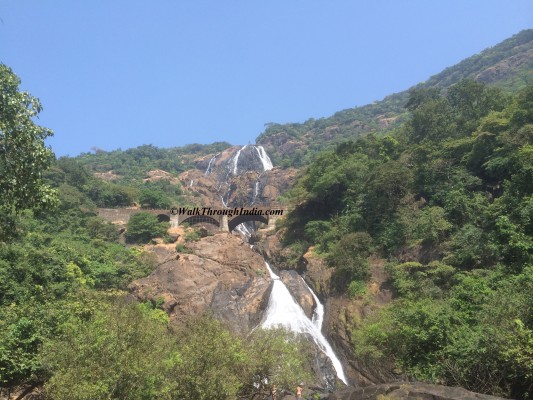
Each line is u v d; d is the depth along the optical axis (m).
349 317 45.78
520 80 128.75
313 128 199.00
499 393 17.48
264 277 59.50
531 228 28.75
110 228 76.56
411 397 15.52
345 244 52.78
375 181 58.19
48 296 27.72
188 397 19.94
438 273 41.09
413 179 57.97
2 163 16.38
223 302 51.38
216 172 164.38
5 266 33.12
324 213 70.94
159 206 97.38
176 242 77.00
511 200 36.47
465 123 66.88
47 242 55.78
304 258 61.75
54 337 22.58
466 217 47.03
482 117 64.75
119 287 55.44
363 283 49.06
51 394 17.39
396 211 56.09
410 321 25.05
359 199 61.75
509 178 48.09
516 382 17.75
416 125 72.50
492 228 38.97
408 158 62.53
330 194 69.19
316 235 64.88
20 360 20.92
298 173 125.12
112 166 157.38
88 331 18.66
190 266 55.88
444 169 56.09
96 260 58.28
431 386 15.94
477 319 22.34
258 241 84.06
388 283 47.34
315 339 47.44
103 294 31.77
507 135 48.62
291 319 50.97
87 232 72.31
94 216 80.81
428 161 57.94
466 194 50.78
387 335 27.95
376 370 37.94
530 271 23.28
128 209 86.88
